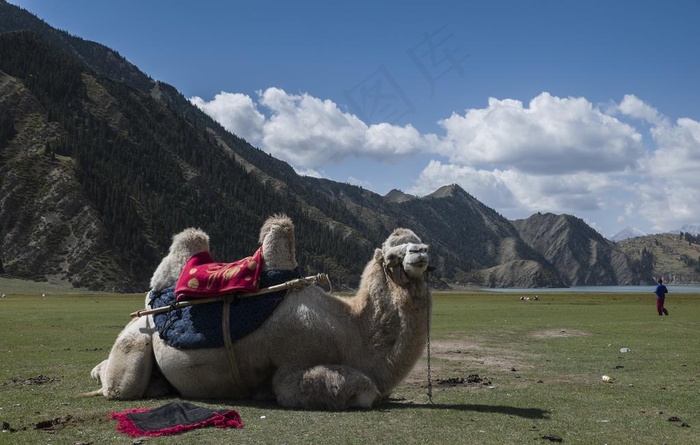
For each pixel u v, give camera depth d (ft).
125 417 23.95
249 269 29.12
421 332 28.53
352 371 27.37
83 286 527.81
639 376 40.16
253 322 28.14
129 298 305.53
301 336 27.91
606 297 311.88
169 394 30.55
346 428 23.18
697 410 28.27
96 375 32.73
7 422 24.38
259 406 27.63
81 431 22.80
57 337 71.41
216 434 22.13
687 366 45.39
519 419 25.49
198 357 28.73
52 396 30.55
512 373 42.04
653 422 25.48
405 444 21.09
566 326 90.02
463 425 24.09
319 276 30.14
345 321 28.96
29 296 345.92
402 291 28.48
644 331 80.12
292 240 30.30
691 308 164.55
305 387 26.91
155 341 29.96
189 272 30.32
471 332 78.95
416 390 34.30
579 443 21.88
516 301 246.88
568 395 32.27
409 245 28.02
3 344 62.59
